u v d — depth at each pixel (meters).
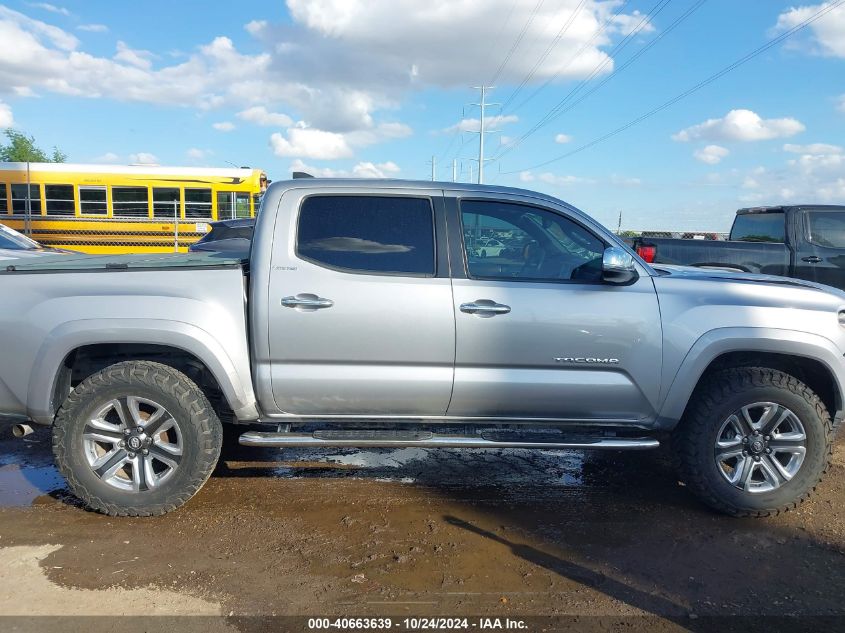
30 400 3.75
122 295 3.73
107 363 4.00
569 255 4.06
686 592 3.13
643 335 3.89
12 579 3.14
